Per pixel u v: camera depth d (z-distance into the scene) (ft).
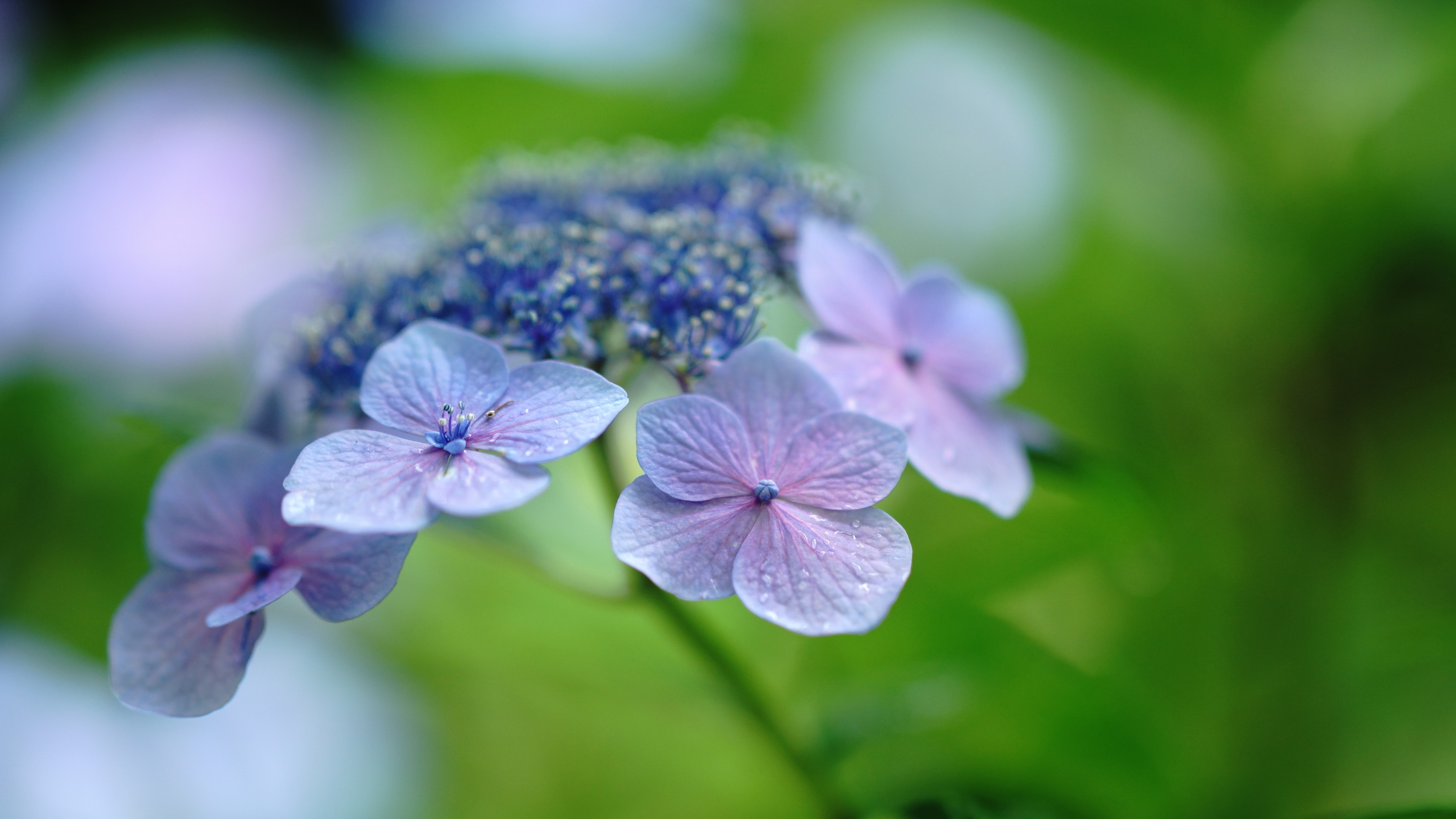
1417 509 1.47
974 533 1.29
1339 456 1.41
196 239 1.69
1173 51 1.40
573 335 1.06
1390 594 1.44
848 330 1.09
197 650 1.04
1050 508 1.28
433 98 1.76
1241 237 1.41
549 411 1.01
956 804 1.17
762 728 1.20
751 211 1.15
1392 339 1.40
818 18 1.70
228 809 1.41
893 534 1.01
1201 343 1.48
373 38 1.96
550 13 1.72
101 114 1.81
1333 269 1.38
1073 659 1.39
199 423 1.21
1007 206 1.59
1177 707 1.41
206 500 1.07
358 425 1.08
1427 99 1.35
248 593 1.03
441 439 1.01
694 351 1.06
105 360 1.63
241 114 1.82
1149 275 1.51
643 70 1.70
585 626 1.37
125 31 1.99
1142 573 1.36
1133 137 1.54
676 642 1.32
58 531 1.53
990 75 1.62
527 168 1.21
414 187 1.79
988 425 1.13
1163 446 1.52
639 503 1.01
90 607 1.50
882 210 1.64
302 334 1.13
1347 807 1.36
